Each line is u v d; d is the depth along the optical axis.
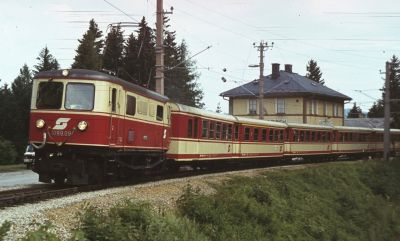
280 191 26.14
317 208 27.20
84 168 16.95
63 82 16.81
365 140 56.81
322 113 71.19
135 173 21.11
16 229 9.94
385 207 36.03
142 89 19.75
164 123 22.30
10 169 37.97
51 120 16.73
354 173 41.06
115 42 61.34
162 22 29.42
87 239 10.28
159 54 29.27
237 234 16.56
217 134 28.70
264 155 35.81
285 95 67.44
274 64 71.69
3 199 13.11
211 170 29.78
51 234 8.78
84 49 58.44
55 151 16.94
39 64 65.62
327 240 23.30
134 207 12.67
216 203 18.17
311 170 34.34
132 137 18.78
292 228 21.16
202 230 15.48
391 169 47.59
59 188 17.50
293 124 41.19
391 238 31.27
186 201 16.62
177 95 75.00
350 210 30.91
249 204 19.94
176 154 24.02
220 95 71.88
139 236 11.52
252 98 70.00
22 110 51.47
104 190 16.17
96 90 16.69
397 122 89.62
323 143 46.69
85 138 16.52
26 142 49.94
